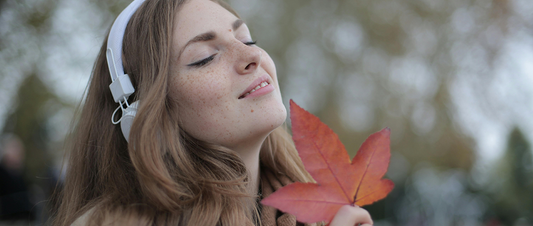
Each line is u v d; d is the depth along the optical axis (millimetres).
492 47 7984
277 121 1025
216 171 1054
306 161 802
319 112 8336
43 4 5805
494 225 7461
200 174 1046
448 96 8070
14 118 6113
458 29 8273
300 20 8547
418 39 8352
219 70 1031
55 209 1460
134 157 1011
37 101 6141
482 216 7676
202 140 1063
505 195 7789
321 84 8445
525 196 7855
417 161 8180
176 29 1102
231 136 1029
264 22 8250
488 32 8086
